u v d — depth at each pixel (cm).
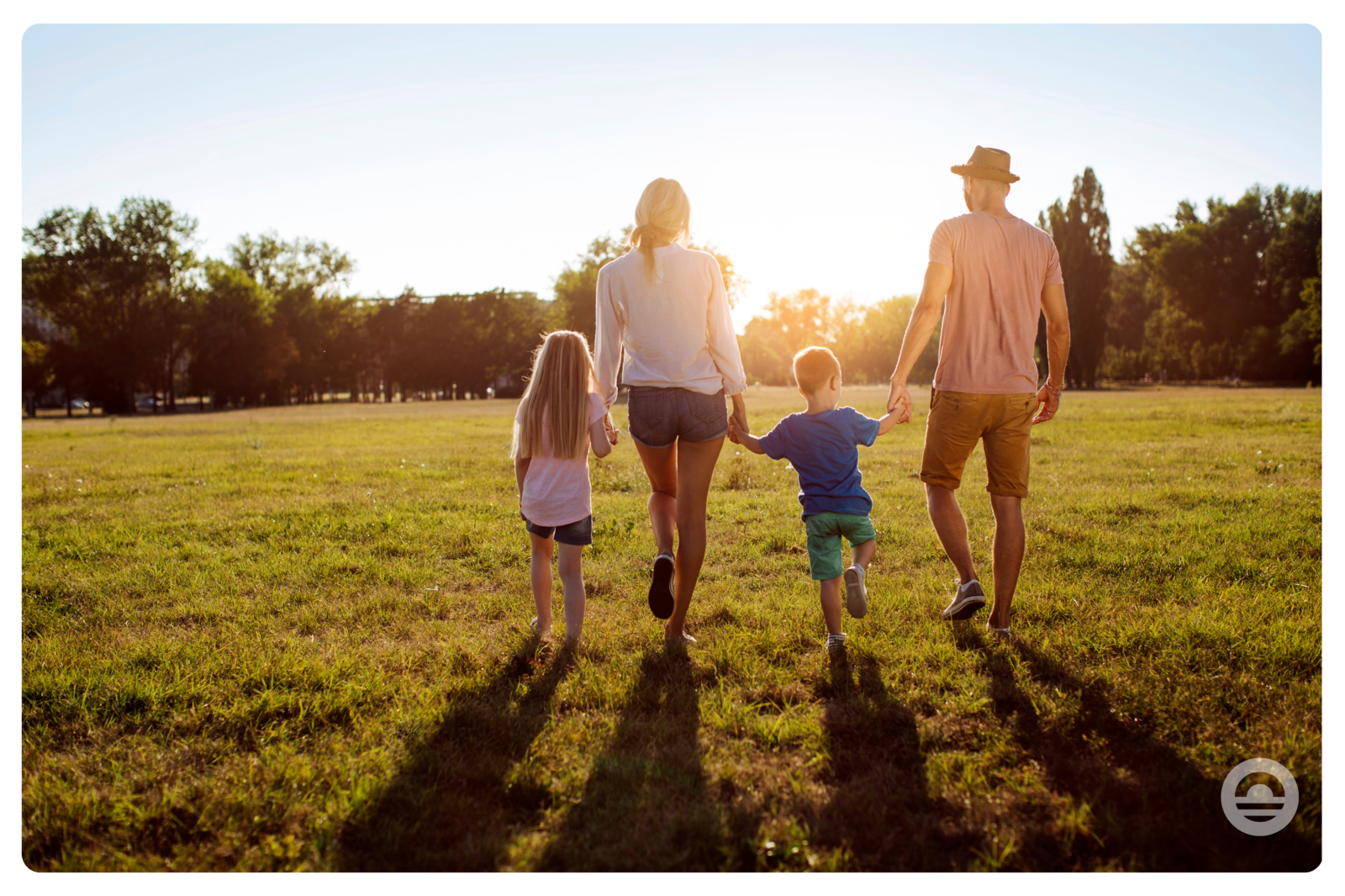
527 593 429
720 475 823
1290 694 265
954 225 339
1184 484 724
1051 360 365
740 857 193
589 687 289
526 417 350
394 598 417
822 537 332
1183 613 357
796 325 10944
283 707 279
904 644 329
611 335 343
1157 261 6725
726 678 299
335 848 198
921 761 236
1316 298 5375
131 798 222
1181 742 242
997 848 192
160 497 786
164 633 371
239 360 6266
